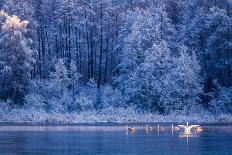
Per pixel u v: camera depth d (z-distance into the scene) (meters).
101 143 51.22
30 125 72.12
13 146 48.53
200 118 76.06
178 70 82.75
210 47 87.69
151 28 90.25
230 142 52.78
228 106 80.94
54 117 74.12
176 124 74.81
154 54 84.88
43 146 48.56
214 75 89.38
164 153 44.47
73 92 88.88
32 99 83.50
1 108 78.75
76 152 44.81
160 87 82.38
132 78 84.50
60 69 88.81
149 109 82.44
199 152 45.22
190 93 82.31
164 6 94.00
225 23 85.56
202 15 89.88
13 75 84.00
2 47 85.00
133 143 51.47
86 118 74.50
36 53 87.69
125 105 84.12
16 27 85.56
